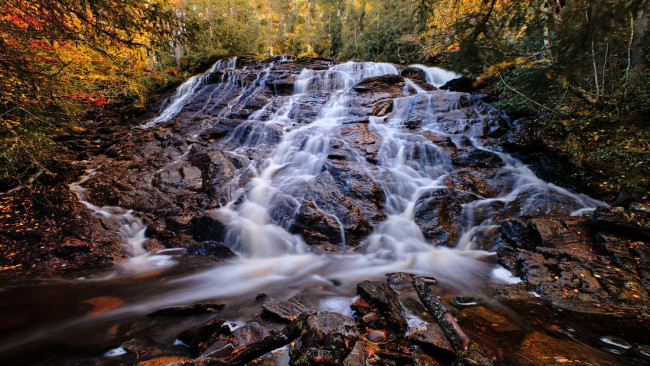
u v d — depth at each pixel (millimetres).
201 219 5578
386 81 12562
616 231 4273
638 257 3781
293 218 5516
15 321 3023
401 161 7164
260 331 2678
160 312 3152
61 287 3824
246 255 4891
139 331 2857
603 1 2135
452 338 2449
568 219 4711
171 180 7188
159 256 4887
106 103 14312
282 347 2408
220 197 6523
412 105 9758
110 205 6285
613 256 3875
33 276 4121
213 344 2500
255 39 25906
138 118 14953
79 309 3279
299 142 8516
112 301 3469
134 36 4133
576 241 4301
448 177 6535
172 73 19578
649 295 3162
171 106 15641
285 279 4078
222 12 25688
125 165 8070
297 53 32219
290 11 35625
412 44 18438
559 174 6211
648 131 5641
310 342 2209
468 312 3051
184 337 2697
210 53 21875
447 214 5492
